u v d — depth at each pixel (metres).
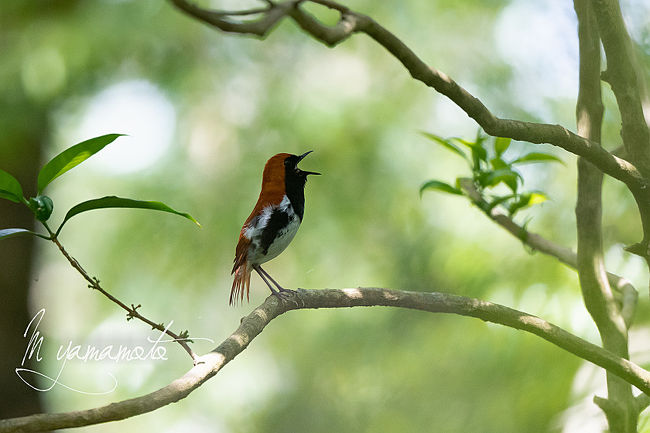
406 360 12.77
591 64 3.94
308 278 13.73
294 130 13.09
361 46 13.55
